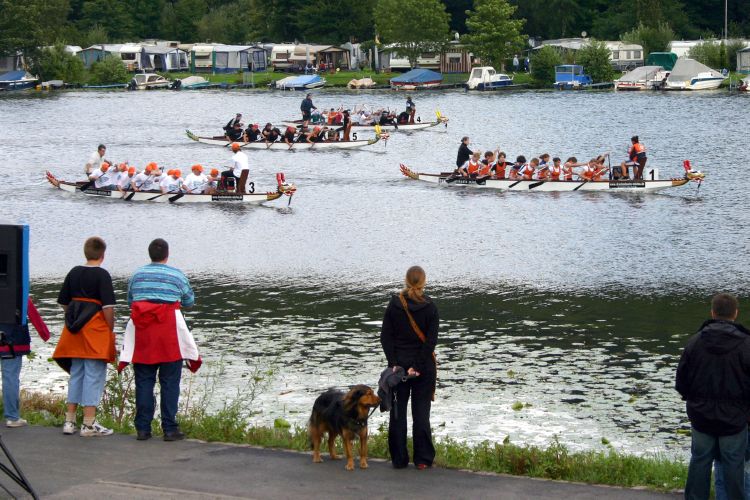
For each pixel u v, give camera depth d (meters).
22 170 70.88
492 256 41.75
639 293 34.94
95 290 16.19
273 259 41.41
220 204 55.88
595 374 25.62
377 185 62.78
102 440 16.19
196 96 144.62
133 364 16.22
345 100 135.50
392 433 14.77
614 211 52.50
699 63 150.88
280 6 193.62
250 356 27.14
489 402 23.27
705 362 12.58
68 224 49.91
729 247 43.03
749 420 12.55
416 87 157.50
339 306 33.16
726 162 71.81
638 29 173.12
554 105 122.94
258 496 13.40
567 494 13.63
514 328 30.38
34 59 166.12
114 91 157.25
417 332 14.52
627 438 20.83
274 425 19.61
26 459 15.02
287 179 65.94
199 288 35.97
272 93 150.12
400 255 42.09
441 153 80.19
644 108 116.69
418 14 172.38
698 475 12.85
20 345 16.66
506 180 60.41
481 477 14.45
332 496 13.45
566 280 37.03
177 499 13.23
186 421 17.39
